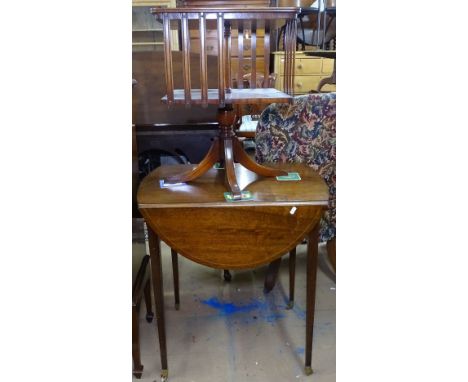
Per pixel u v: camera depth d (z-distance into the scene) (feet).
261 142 5.42
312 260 4.33
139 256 5.10
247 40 9.18
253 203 3.94
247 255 4.10
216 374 4.81
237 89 4.77
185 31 3.69
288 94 4.23
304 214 4.01
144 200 4.00
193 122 6.90
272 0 10.98
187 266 7.19
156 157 7.21
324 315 5.84
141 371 4.71
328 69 11.38
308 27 11.15
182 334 5.50
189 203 3.93
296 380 4.71
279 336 5.45
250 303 6.17
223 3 8.77
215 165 4.99
